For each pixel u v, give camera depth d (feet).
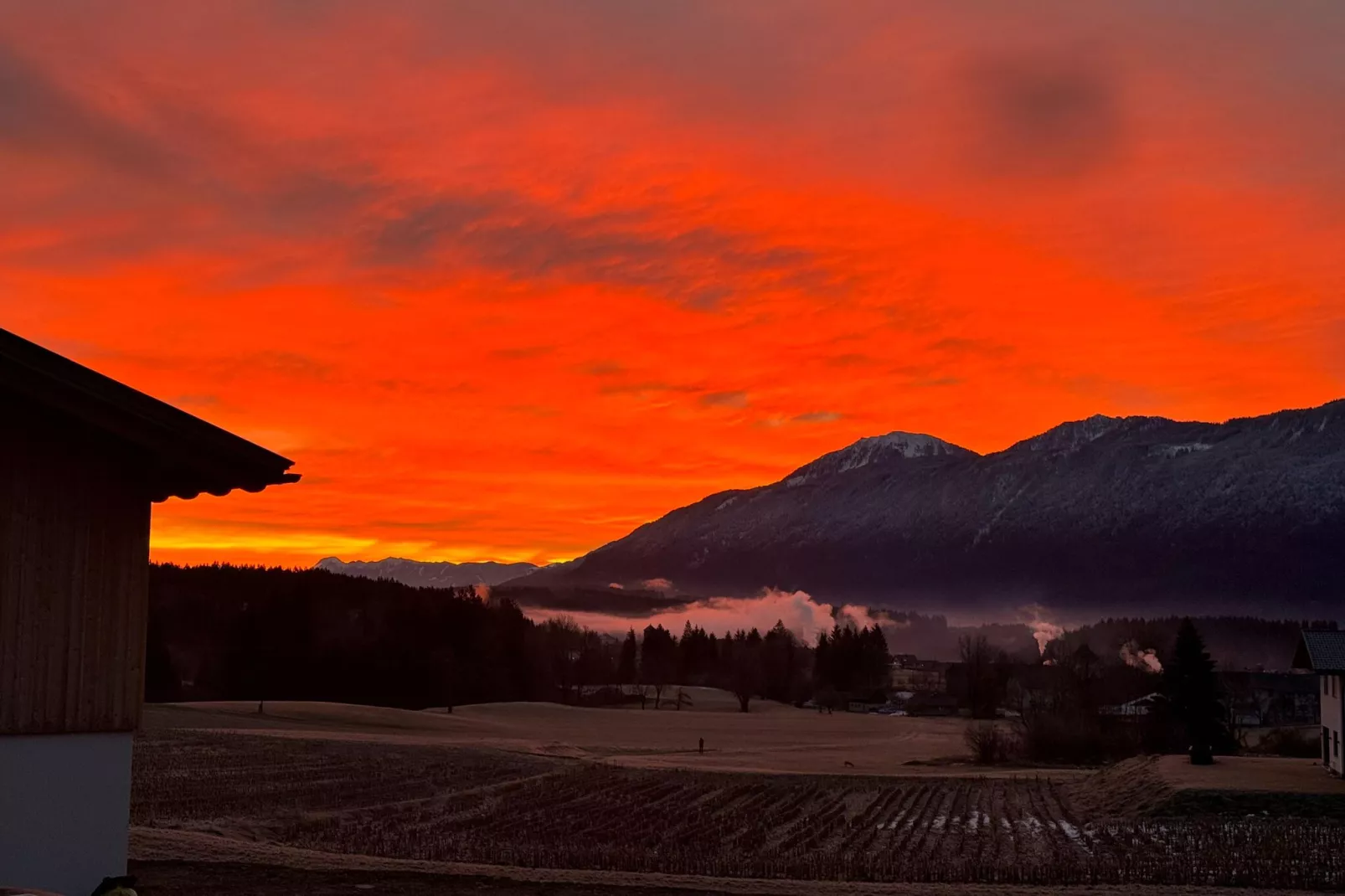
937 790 215.31
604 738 399.65
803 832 152.46
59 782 46.16
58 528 46.91
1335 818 153.07
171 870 69.72
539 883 73.72
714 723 506.48
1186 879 107.34
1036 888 82.94
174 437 49.14
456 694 566.77
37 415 46.60
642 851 127.24
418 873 74.08
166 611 623.77
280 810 155.74
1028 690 541.34
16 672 45.09
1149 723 318.86
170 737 275.80
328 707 422.82
